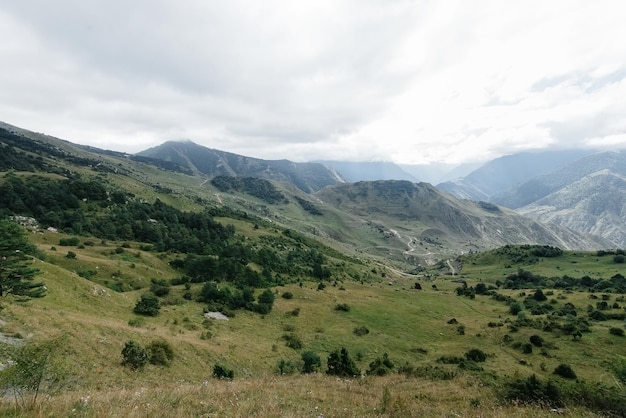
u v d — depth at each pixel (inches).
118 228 7003.0
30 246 1934.1
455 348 2967.5
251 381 1163.9
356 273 7440.9
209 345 2032.5
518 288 6358.3
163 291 3791.8
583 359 2600.9
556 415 829.8
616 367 1230.3
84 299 2447.1
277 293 4431.6
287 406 717.9
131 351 1278.3
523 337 3134.8
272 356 2308.1
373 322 3690.9
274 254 6850.4
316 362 2133.4
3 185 7175.2
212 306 3491.6
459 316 4178.2
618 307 3983.8
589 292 5334.6
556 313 3907.5
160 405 561.9
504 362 2527.1
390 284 6983.3
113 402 552.7
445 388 1245.7
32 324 1182.9
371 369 1977.1
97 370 1079.6
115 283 3870.6
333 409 726.5
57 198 7588.6
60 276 2559.1
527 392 1029.8
